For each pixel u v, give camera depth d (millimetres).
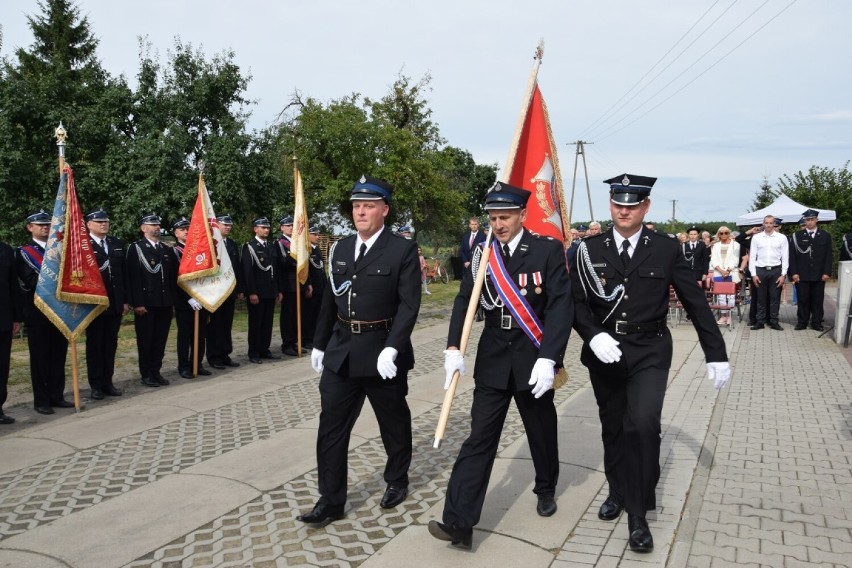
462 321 3715
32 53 26484
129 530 3816
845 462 4777
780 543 3518
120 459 5086
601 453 5020
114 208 14828
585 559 3359
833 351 9289
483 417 3580
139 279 7750
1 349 6285
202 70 16656
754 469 4652
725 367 3521
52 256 6465
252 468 4832
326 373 3906
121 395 7484
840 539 3559
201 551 3551
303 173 23734
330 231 25938
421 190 25656
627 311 3590
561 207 4742
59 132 6719
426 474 4672
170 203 15289
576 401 6637
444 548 3506
